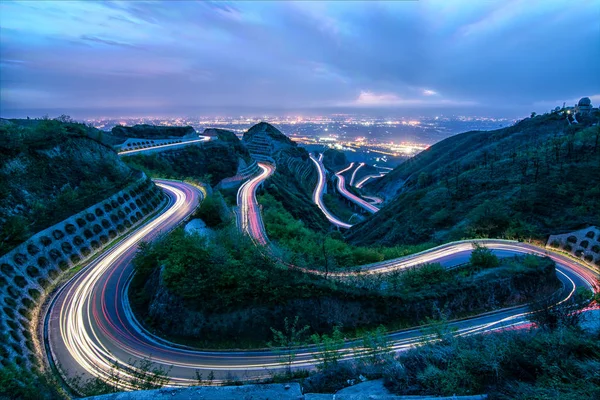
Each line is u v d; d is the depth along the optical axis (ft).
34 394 74.64
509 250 200.54
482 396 32.71
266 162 513.86
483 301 142.20
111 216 180.96
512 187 257.55
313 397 31.76
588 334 43.50
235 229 176.86
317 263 165.58
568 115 463.83
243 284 126.62
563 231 201.05
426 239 250.16
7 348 92.84
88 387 92.38
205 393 31.58
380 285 148.46
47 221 151.43
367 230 347.36
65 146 189.98
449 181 329.11
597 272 177.37
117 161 220.84
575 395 29.94
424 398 32.19
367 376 44.96
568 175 241.14
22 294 121.90
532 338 43.91
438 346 49.83
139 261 149.28
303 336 120.57
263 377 99.45
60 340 114.21
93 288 140.05
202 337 117.80
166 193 249.75
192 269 131.44
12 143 165.68
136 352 111.96
